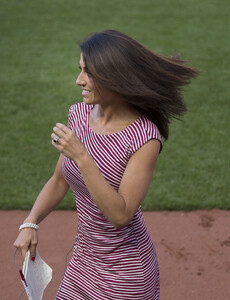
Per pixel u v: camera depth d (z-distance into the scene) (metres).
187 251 14.84
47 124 24.02
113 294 8.30
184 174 19.31
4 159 20.69
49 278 8.43
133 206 7.56
